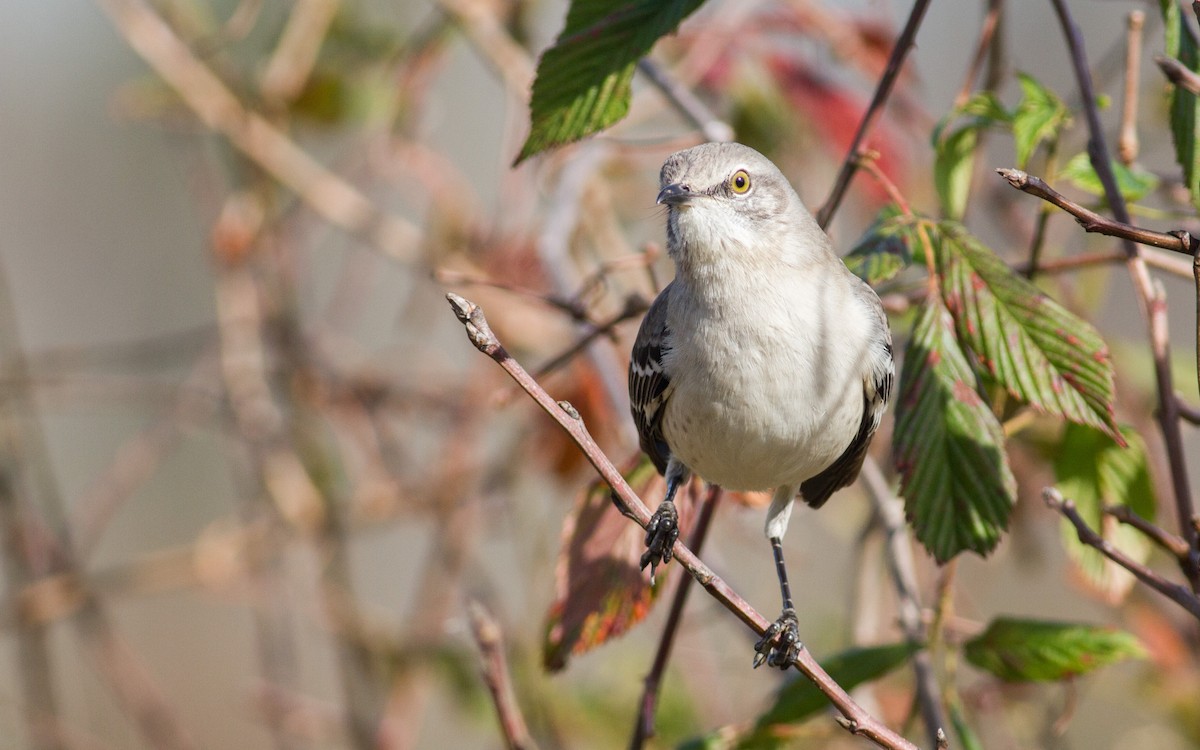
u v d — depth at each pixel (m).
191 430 13.84
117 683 11.71
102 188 17.67
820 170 11.91
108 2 11.76
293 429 12.43
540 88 6.68
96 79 17.61
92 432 18.27
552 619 7.48
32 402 11.91
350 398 12.41
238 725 17.05
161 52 11.84
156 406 14.27
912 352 6.69
